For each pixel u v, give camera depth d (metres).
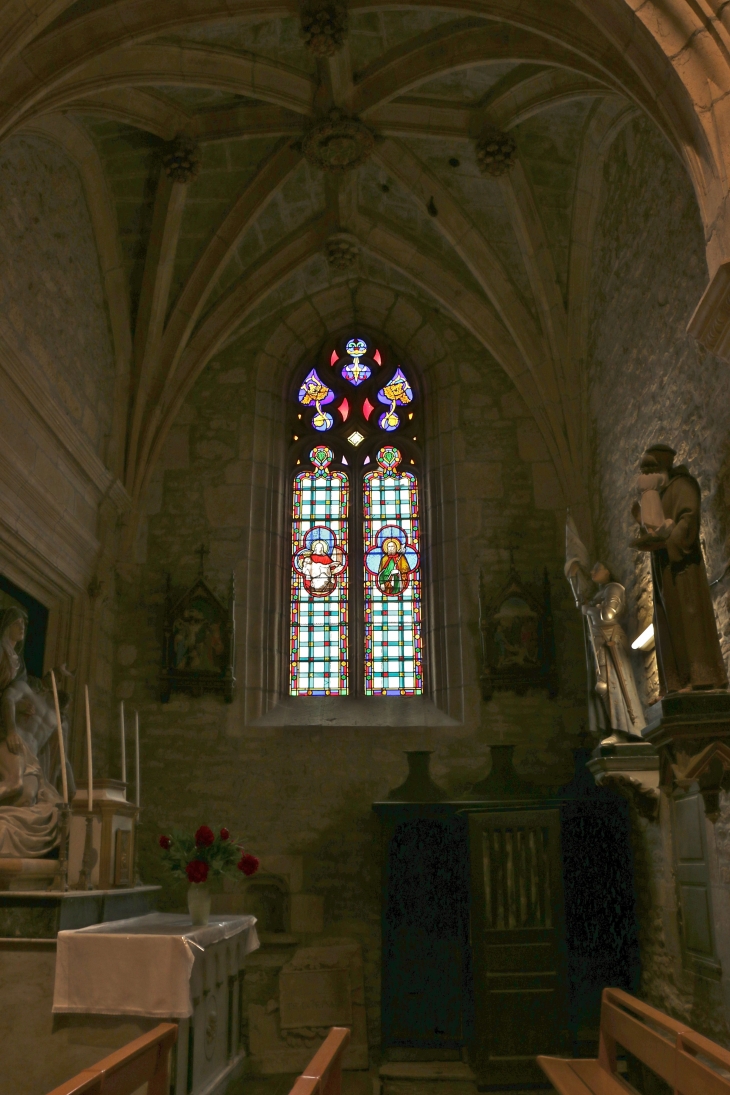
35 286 8.92
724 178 4.80
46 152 9.23
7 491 8.25
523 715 10.70
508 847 8.89
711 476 6.72
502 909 8.66
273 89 9.20
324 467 12.53
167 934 6.17
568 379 11.16
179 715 10.82
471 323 11.69
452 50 8.76
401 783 10.45
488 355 12.29
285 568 12.01
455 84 9.41
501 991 8.41
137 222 10.79
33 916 6.37
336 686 11.57
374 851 10.27
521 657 10.78
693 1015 7.46
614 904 9.43
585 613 9.25
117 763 10.62
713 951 6.92
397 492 12.40
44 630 10.00
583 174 10.05
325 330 12.94
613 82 7.04
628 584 9.23
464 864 9.93
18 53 6.70
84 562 10.34
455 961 9.61
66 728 8.30
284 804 10.48
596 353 10.52
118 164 10.21
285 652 11.63
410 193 10.61
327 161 10.03
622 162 9.15
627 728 8.55
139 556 11.45
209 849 7.41
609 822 9.70
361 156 9.99
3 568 8.81
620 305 9.38
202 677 10.88
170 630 11.02
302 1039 9.41
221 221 10.85
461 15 8.62
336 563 12.09
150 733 10.75
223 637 11.03
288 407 12.75
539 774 10.45
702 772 5.80
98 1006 6.00
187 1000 5.97
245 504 11.71
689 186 7.05
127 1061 3.68
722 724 5.79
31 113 7.70
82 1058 6.03
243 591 11.37
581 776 10.03
